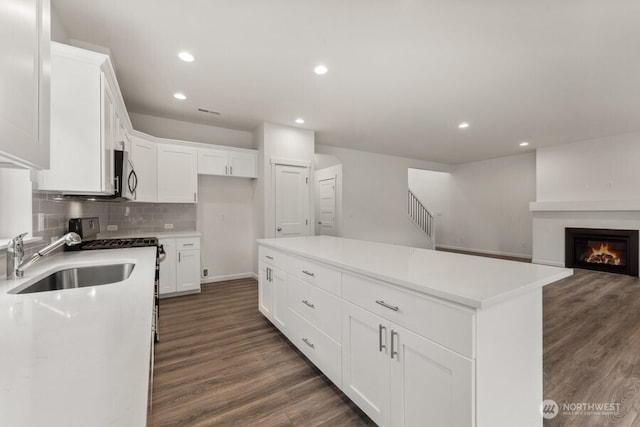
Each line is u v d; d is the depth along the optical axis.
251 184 4.78
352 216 6.33
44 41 0.96
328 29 2.16
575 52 2.44
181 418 1.58
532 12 1.96
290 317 2.30
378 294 1.42
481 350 1.04
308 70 2.76
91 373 0.55
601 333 2.64
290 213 4.56
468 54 2.48
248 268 4.77
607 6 1.89
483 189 7.49
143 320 0.83
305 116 4.06
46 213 1.95
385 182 6.82
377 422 1.42
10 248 1.37
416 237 7.45
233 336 2.60
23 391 0.48
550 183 5.86
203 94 3.30
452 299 1.06
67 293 1.10
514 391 1.19
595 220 5.30
